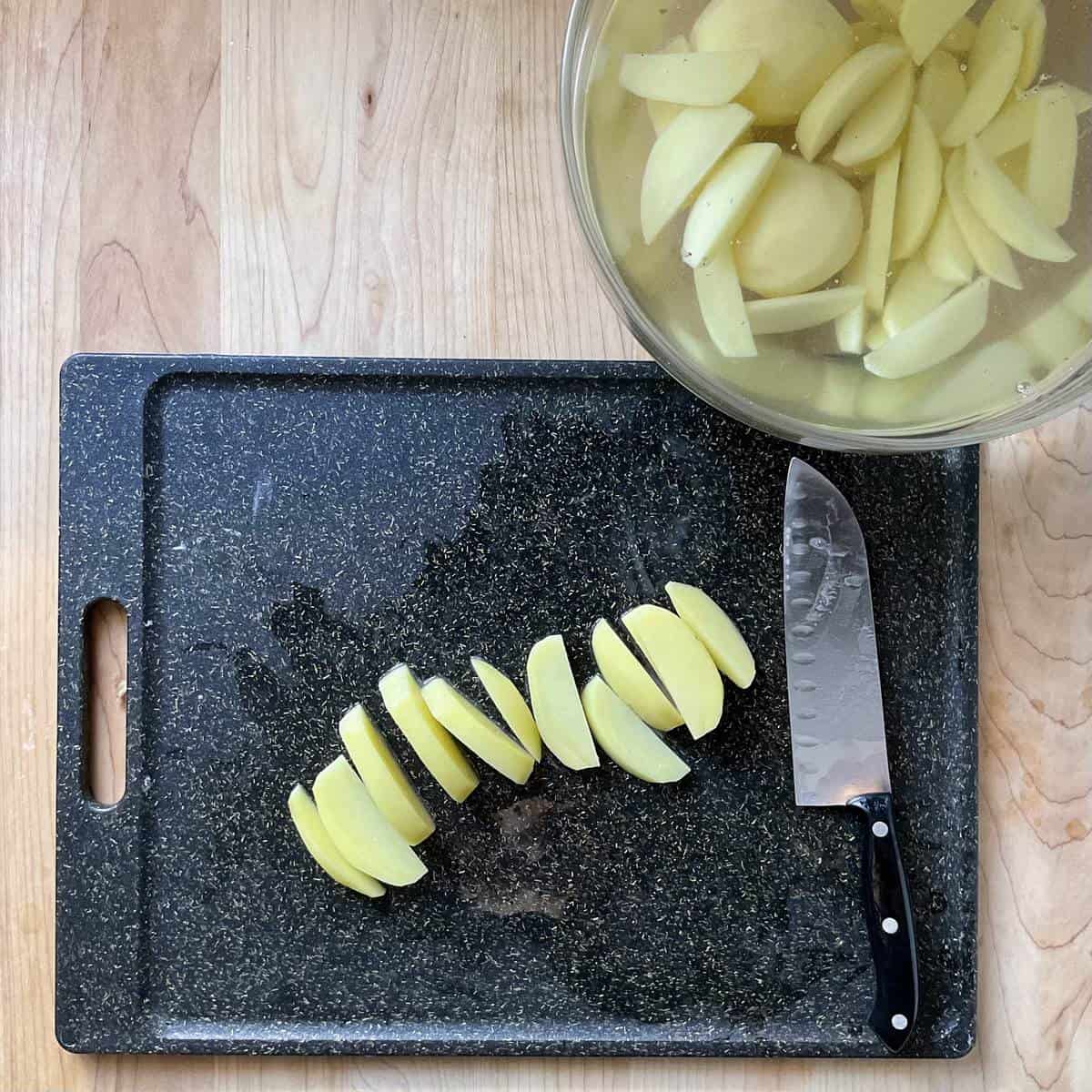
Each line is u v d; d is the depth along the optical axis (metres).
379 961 0.60
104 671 0.60
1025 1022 0.59
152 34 0.60
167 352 0.60
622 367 0.59
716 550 0.60
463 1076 0.60
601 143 0.47
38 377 0.60
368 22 0.60
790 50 0.44
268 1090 0.60
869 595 0.58
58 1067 0.60
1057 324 0.47
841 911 0.59
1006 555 0.60
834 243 0.45
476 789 0.60
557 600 0.60
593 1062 0.60
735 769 0.60
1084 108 0.45
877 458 0.60
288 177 0.60
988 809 0.60
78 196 0.60
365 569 0.60
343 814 0.58
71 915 0.59
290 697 0.60
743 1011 0.59
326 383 0.60
